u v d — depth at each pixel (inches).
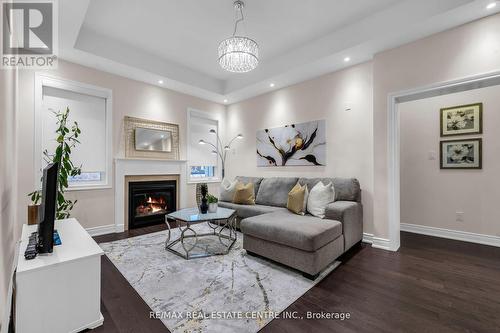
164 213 171.3
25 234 79.9
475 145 125.5
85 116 138.4
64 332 57.1
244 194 155.2
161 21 116.3
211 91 183.8
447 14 91.5
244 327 60.1
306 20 115.3
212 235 138.8
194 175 196.7
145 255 107.8
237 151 206.5
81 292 59.6
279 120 175.5
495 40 90.6
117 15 111.4
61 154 111.0
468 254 107.7
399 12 102.0
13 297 61.9
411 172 147.2
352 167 136.4
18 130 111.3
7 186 67.2
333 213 107.3
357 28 115.1
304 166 159.3
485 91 123.4
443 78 101.4
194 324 61.4
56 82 126.4
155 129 167.9
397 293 75.5
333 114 145.3
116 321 62.9
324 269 93.4
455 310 66.6
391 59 116.3
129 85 155.7
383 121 118.0
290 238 88.7
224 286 80.4
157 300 72.4
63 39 110.4
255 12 109.5
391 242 114.5
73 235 76.2
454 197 131.8
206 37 130.7
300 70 144.5
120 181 148.6
